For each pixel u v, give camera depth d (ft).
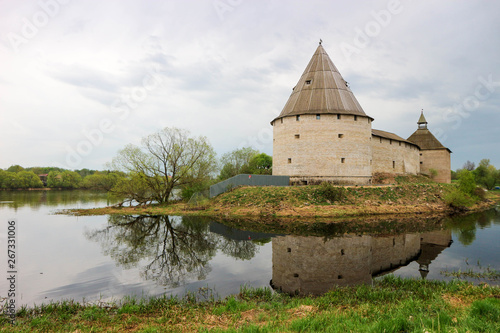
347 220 79.20
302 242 57.77
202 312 27.37
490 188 228.84
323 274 39.99
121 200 140.26
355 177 111.34
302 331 21.20
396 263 44.62
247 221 80.07
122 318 26.43
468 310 23.66
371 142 123.24
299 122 112.78
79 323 25.38
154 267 43.45
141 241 60.54
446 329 19.42
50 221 84.84
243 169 181.27
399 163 149.89
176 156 116.67
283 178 112.78
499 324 19.93
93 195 200.34
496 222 79.30
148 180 113.50
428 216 87.10
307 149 111.14
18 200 157.79
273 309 27.58
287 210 86.84
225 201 99.19
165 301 30.27
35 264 44.78
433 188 113.09
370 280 37.22
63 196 189.88
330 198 93.40
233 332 21.52
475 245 55.06
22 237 63.98
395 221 78.59
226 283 36.65
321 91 116.37
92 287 35.32
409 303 26.43
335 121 110.42
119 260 47.06
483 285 33.86
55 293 33.40
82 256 49.34
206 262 45.93
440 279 37.17
